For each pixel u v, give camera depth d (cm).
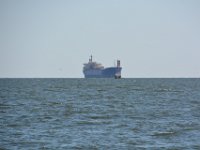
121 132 15800
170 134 15412
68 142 13888
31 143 13712
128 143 13838
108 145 13512
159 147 13312
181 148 13175
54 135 15062
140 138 14650
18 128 16638
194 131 16062
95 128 16725
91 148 13112
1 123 18000
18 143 13700
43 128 16675
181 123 18175
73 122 18400
